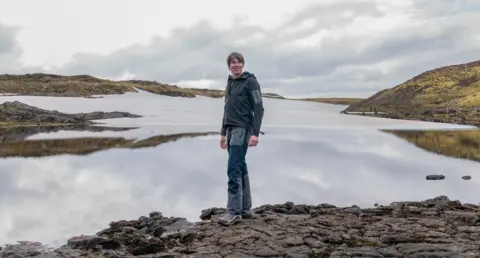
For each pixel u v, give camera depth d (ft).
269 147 90.79
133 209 37.76
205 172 58.03
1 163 66.49
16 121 182.70
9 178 53.16
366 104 419.74
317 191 46.80
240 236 23.31
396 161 72.23
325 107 441.68
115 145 93.50
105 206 38.91
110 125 169.68
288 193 45.62
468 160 74.49
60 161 68.80
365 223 26.04
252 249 21.18
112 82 537.65
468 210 30.71
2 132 134.62
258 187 48.62
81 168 61.46
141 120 205.36
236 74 26.84
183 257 20.40
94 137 113.29
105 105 284.61
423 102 372.79
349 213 29.78
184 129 144.15
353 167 64.23
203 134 122.72
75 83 474.08
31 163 66.39
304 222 26.27
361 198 43.57
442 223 25.67
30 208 37.93
